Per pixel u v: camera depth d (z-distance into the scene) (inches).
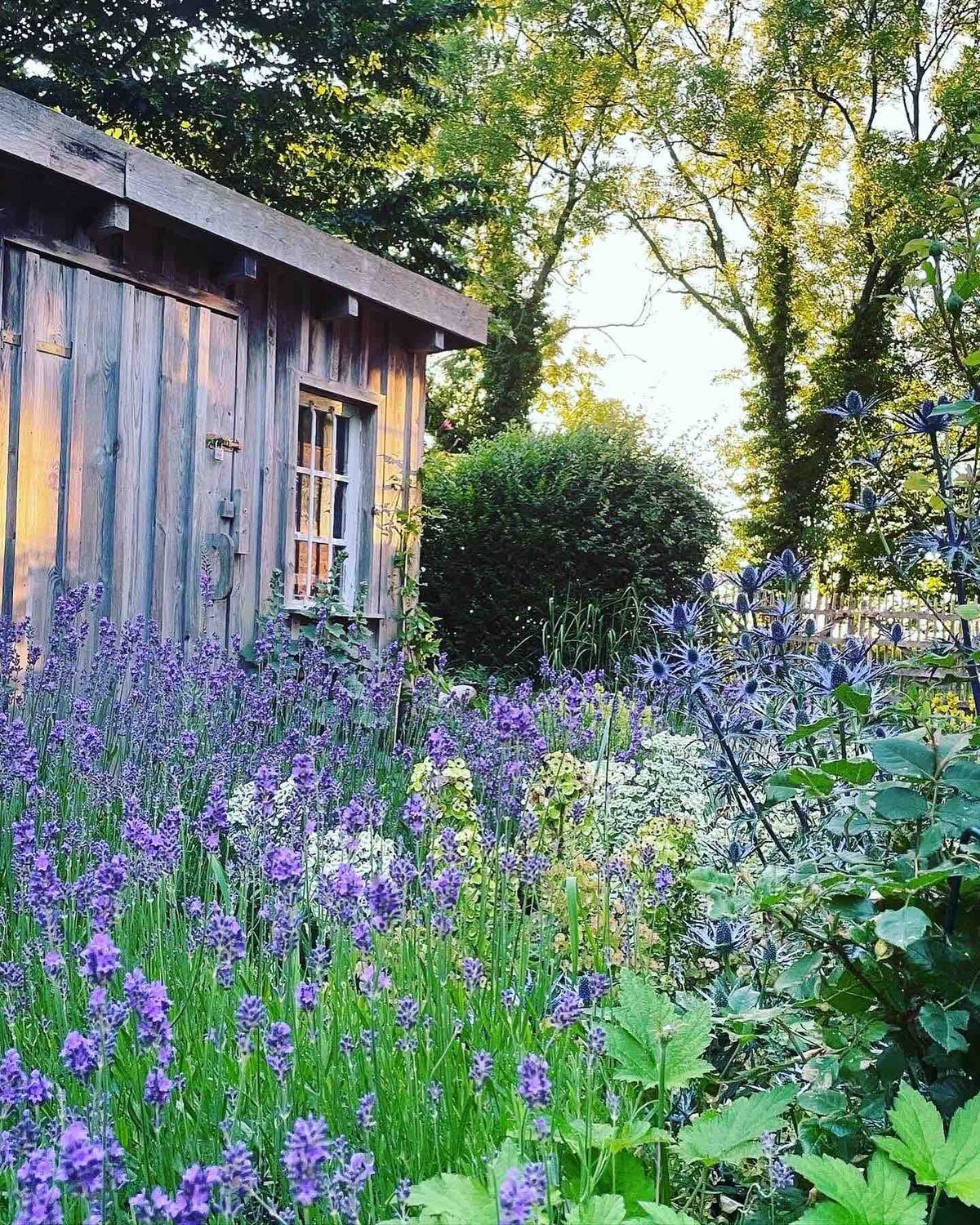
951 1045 66.1
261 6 625.6
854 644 106.5
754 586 113.7
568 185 1034.1
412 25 647.8
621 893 118.9
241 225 244.1
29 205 210.4
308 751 178.1
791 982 74.5
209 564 255.9
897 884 67.9
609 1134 65.5
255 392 269.9
